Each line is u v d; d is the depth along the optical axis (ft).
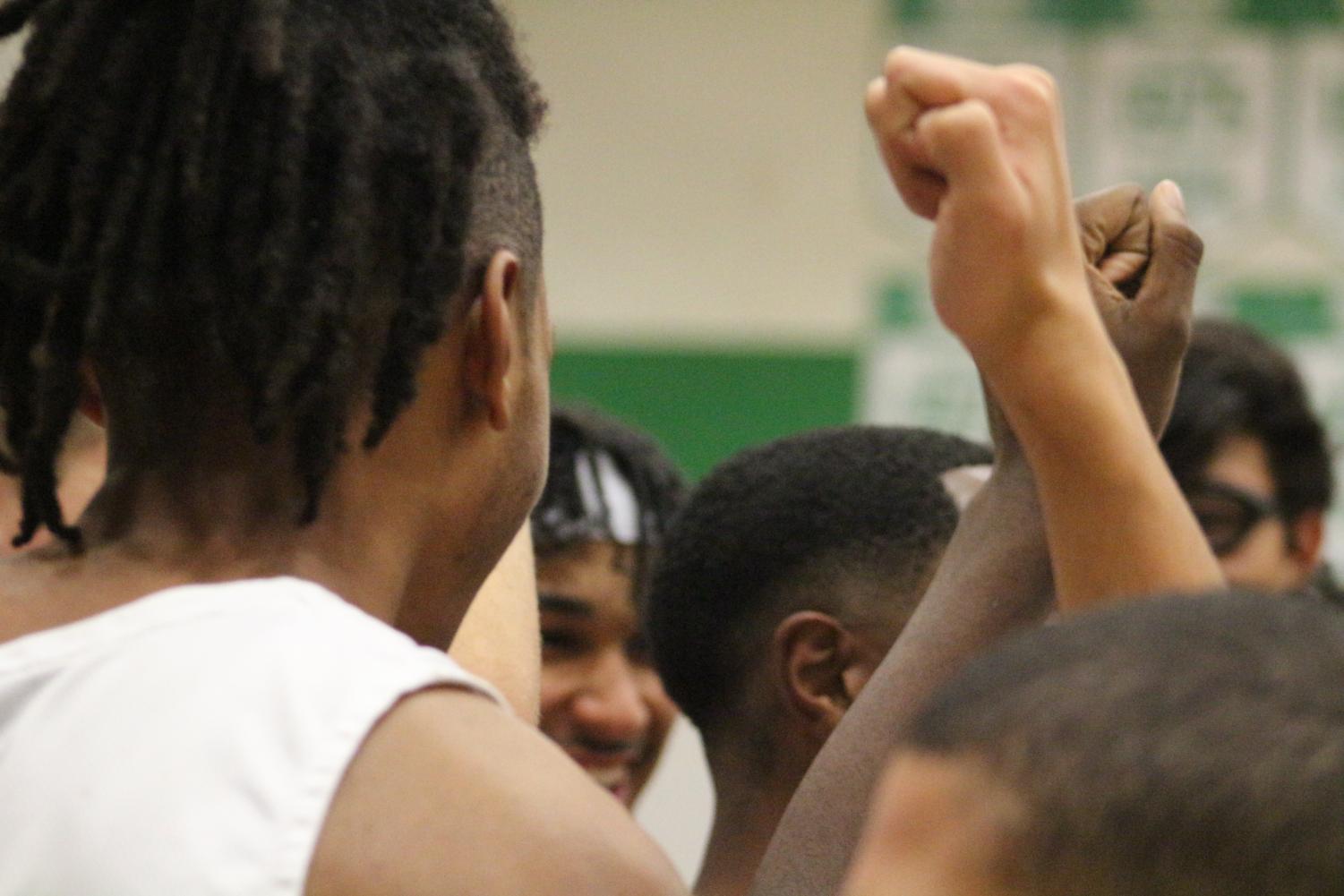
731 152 22.40
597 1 22.68
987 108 4.33
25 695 4.37
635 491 11.54
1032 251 4.37
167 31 4.76
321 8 4.80
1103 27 21.47
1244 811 2.88
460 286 4.87
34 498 4.88
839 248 22.18
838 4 22.30
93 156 4.72
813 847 4.96
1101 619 3.34
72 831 4.11
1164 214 4.97
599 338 22.36
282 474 4.77
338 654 4.33
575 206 22.54
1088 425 4.37
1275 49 21.24
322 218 4.64
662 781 18.31
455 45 5.03
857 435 7.77
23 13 5.12
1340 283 21.06
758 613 7.42
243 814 4.07
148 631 4.42
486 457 5.07
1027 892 3.01
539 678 6.53
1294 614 3.30
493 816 4.13
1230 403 12.21
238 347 4.64
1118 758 2.98
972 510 5.19
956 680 3.38
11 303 5.00
